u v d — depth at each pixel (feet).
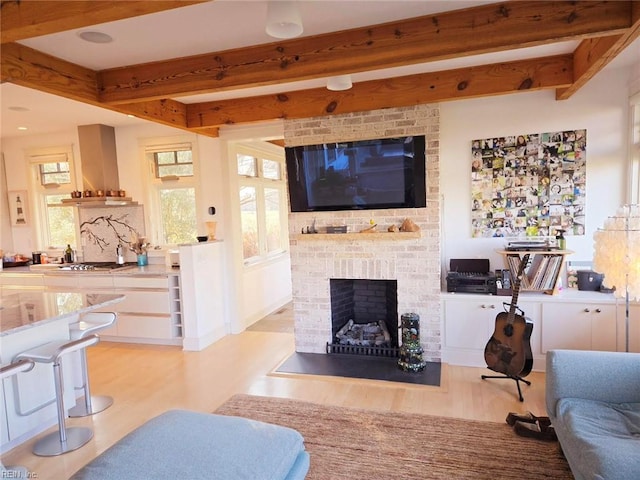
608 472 4.89
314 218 13.00
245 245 17.52
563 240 11.24
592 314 10.66
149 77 9.53
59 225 17.80
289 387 10.92
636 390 6.75
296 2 6.32
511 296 11.39
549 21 7.02
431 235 11.91
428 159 11.69
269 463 5.27
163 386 11.27
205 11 6.89
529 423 8.42
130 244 16.49
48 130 16.28
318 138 12.55
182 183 15.88
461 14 7.41
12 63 8.00
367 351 12.96
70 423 9.41
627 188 11.05
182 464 5.06
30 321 7.91
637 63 10.38
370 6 7.08
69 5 5.82
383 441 8.21
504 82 10.25
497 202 12.12
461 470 7.25
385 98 11.40
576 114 11.33
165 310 14.44
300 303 13.43
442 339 12.07
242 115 12.75
